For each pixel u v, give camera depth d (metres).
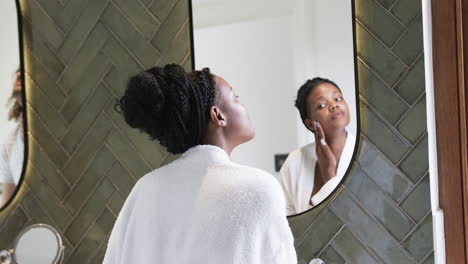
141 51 1.63
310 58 1.48
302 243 1.50
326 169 1.48
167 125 1.04
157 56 1.62
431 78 1.42
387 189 1.44
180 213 1.01
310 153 1.49
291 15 1.49
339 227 1.47
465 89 1.40
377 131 1.44
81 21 1.69
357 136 1.44
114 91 1.67
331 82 1.46
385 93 1.43
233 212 0.96
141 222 1.06
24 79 1.75
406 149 1.42
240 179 0.99
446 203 1.42
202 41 1.57
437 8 1.41
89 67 1.69
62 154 1.73
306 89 1.48
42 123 1.75
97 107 1.69
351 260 1.47
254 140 1.54
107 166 1.68
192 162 1.04
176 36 1.60
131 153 1.65
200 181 1.01
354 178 1.46
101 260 1.69
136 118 1.06
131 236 1.09
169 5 1.60
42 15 1.74
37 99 1.75
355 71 1.44
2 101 1.77
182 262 0.98
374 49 1.43
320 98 1.47
